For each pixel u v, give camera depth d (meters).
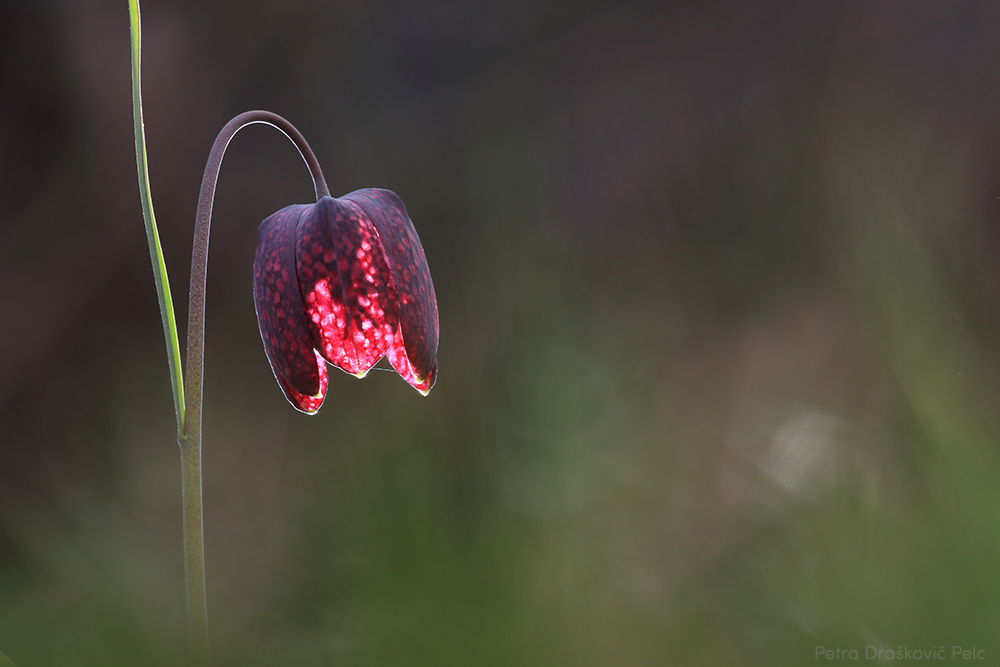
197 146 1.44
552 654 0.63
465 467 0.67
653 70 1.62
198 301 0.62
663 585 0.68
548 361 0.72
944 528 0.63
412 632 0.63
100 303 1.34
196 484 0.62
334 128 1.53
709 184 1.49
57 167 1.33
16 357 1.25
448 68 1.57
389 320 0.63
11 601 0.69
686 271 1.35
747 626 0.64
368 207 0.64
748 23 1.63
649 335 1.17
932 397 0.64
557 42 1.62
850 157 1.11
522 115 1.57
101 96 1.36
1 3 1.28
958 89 1.46
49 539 0.72
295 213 0.64
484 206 1.12
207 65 1.45
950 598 0.62
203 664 0.62
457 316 0.96
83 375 1.29
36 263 1.31
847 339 0.95
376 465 0.66
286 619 0.66
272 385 1.30
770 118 1.54
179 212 1.42
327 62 1.52
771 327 1.20
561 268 0.84
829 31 1.58
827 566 0.64
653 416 0.85
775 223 1.39
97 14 1.34
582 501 0.68
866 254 0.66
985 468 0.63
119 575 0.70
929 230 0.73
